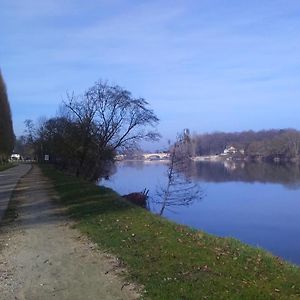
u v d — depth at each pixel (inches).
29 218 682.2
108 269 366.6
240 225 1096.8
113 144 1640.0
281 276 320.2
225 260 359.9
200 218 1175.0
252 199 1583.4
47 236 530.6
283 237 964.6
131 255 397.1
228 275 319.9
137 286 315.9
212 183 2170.3
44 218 676.1
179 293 285.7
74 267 381.4
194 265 346.9
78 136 1620.3
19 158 5290.4
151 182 1961.1
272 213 1282.0
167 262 360.5
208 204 1433.3
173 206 1331.2
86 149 1620.3
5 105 2625.5
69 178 1494.8
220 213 1259.2
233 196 1667.1
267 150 4854.8
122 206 713.6
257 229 1045.8
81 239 500.4
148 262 367.9
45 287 328.8
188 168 1261.1
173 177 1217.4
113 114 1619.1
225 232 1016.2
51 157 3085.6
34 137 4357.8
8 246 481.1
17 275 363.6
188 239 441.7
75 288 323.3
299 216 1237.1
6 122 2647.6
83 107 1625.2
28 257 427.2
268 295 275.9
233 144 5004.9
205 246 409.7
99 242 470.6
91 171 1695.4
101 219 603.2
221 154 4926.2
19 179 1647.4
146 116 1647.4
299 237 959.6
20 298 305.7
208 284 298.8
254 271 331.0
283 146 4756.4
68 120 1764.3
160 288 299.7
